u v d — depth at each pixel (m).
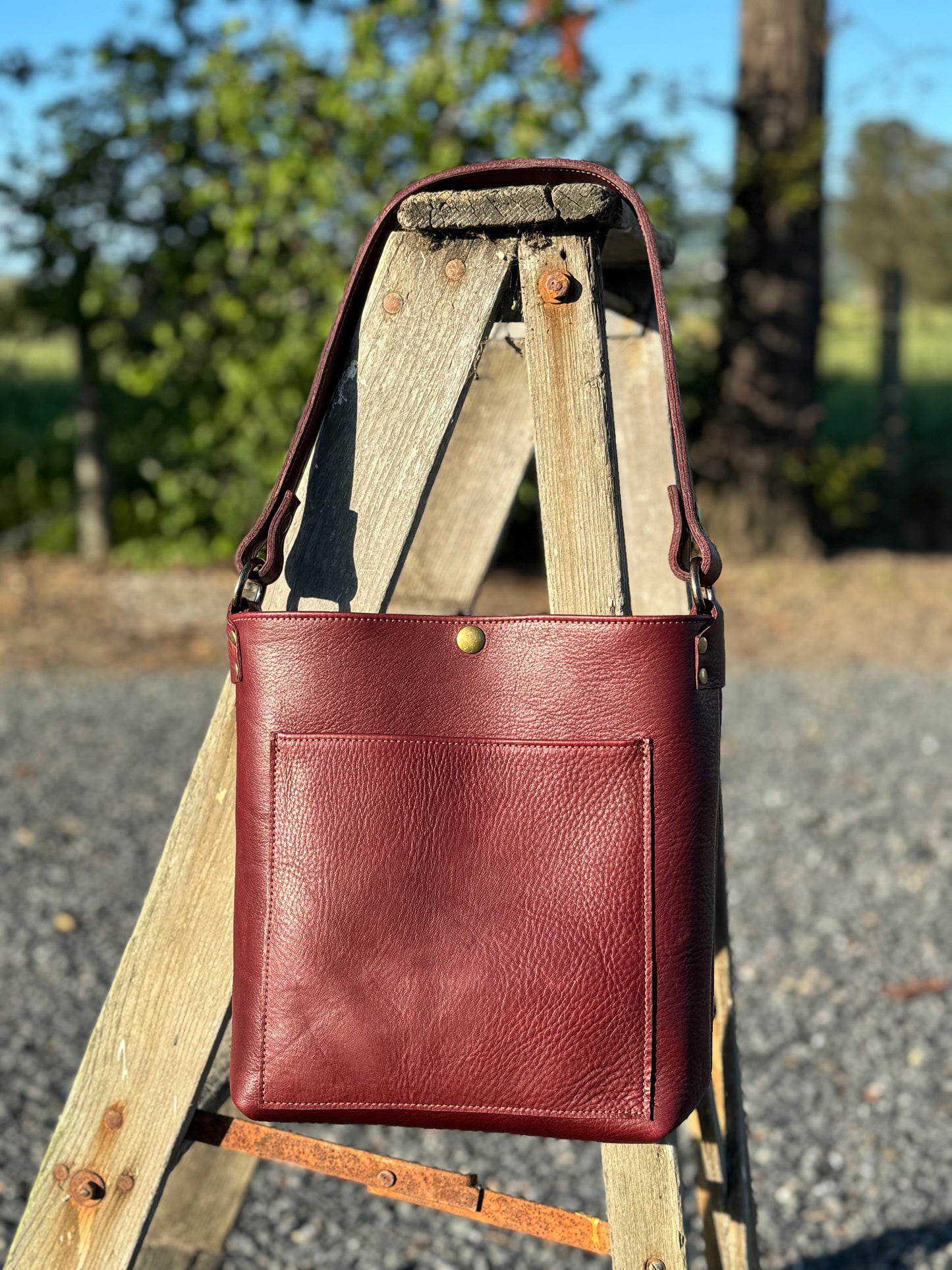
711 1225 1.46
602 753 1.01
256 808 1.05
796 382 8.30
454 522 1.60
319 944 1.03
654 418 1.47
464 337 1.12
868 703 5.67
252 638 1.05
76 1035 2.78
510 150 6.57
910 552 9.52
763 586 7.81
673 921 1.02
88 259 7.14
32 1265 1.20
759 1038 2.90
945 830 4.16
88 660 5.99
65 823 4.03
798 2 7.83
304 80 6.62
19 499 8.30
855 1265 2.11
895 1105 2.62
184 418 7.44
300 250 6.73
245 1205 2.25
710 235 8.08
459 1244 2.16
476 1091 1.02
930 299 13.57
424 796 1.03
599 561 1.12
